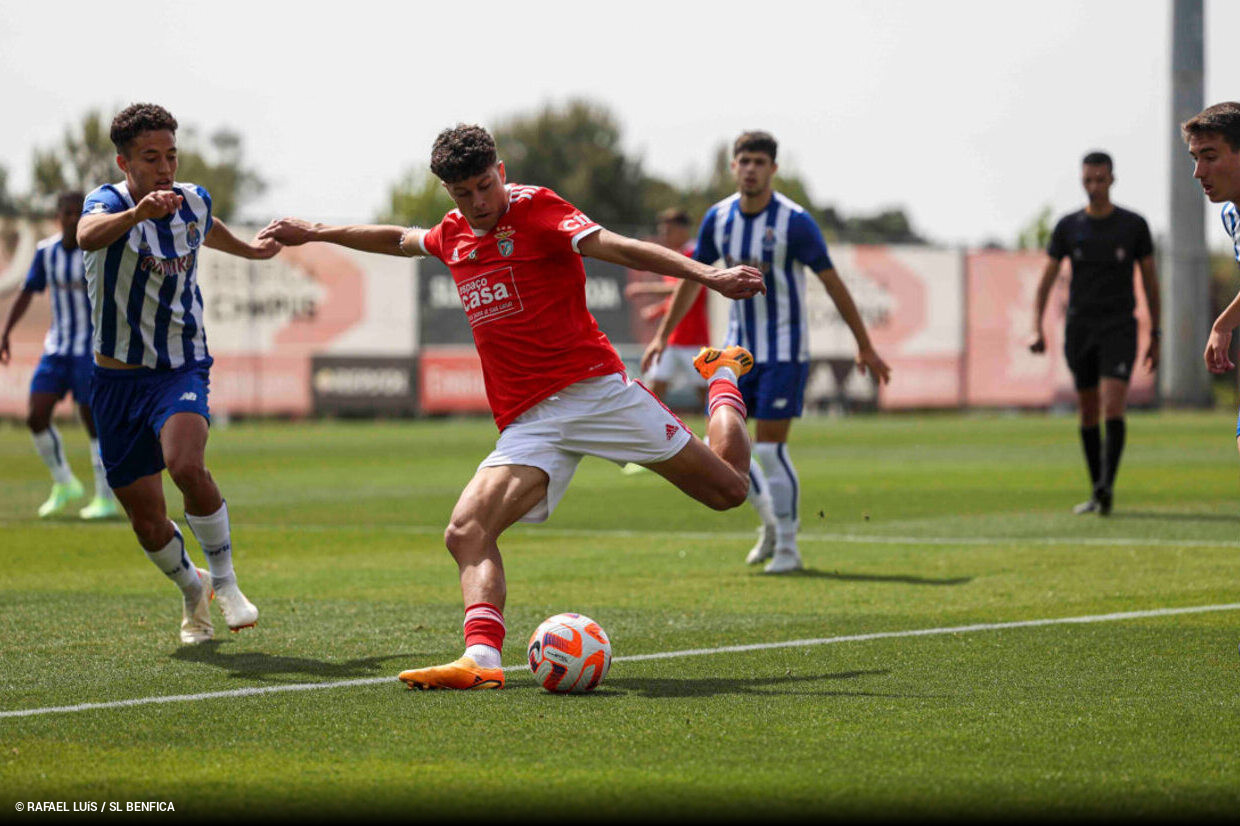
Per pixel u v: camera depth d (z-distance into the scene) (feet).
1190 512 128.16
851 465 196.85
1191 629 68.80
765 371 95.04
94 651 65.87
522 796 40.73
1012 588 83.71
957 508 136.26
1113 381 124.47
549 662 54.85
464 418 332.80
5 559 102.06
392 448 240.12
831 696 54.08
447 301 328.70
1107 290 124.88
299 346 315.99
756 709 51.83
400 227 66.13
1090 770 43.01
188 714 51.85
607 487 169.89
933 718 50.11
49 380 133.28
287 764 44.52
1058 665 60.08
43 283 132.16
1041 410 367.86
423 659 63.36
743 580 89.51
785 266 95.91
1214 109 63.72
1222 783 41.52
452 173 57.47
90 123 514.27
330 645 67.26
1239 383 378.73
